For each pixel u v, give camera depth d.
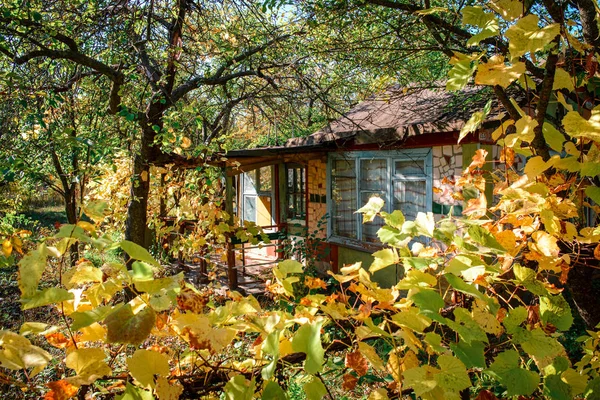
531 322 1.26
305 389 1.06
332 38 5.91
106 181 7.87
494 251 1.12
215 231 6.63
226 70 6.84
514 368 1.06
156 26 6.09
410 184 6.93
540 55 3.86
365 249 7.51
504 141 1.31
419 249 1.41
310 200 8.90
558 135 1.27
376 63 5.73
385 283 7.38
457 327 1.01
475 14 1.18
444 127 5.70
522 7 1.17
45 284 4.04
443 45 4.50
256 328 1.08
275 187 9.79
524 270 1.24
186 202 6.96
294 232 9.41
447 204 6.30
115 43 5.40
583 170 1.22
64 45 5.87
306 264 7.93
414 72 6.41
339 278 1.32
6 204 8.62
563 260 1.34
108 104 6.06
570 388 1.14
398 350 1.15
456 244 1.18
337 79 6.49
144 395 0.94
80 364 0.96
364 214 1.38
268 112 8.02
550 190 1.43
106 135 5.54
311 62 6.63
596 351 1.32
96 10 5.34
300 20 5.81
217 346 1.00
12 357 0.92
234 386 1.04
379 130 6.50
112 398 1.17
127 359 0.93
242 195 11.34
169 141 5.66
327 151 8.16
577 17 2.50
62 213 15.94
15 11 4.80
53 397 0.91
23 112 4.63
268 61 6.47
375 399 1.13
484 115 1.26
